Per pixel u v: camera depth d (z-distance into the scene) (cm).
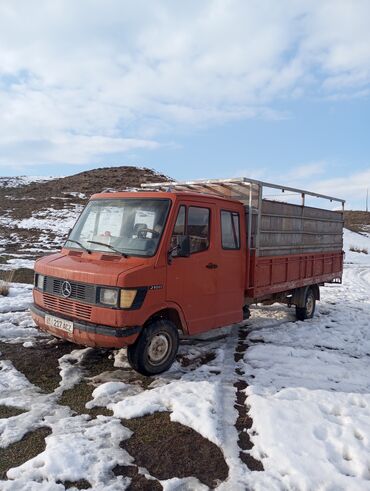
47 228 2786
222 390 527
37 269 623
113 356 622
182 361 625
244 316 725
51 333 590
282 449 396
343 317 989
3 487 327
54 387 518
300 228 903
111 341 512
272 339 766
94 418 445
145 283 528
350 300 1245
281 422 443
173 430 428
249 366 611
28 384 523
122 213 607
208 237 630
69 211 3419
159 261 546
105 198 645
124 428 424
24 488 328
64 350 646
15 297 974
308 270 950
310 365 626
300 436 420
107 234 605
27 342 672
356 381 575
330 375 591
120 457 377
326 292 1405
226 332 805
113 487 338
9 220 2995
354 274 2028
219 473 364
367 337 825
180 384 528
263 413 460
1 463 362
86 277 536
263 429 429
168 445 402
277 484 346
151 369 552
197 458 384
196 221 608
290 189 831
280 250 817
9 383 520
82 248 610
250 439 418
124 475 355
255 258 724
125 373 566
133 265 535
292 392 523
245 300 737
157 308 546
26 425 421
